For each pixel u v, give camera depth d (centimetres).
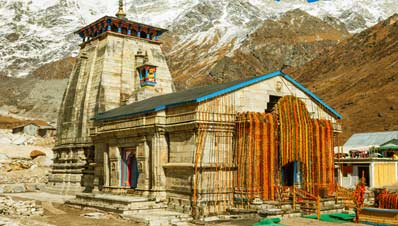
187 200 3212
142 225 2894
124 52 5244
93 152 4850
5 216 3162
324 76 15788
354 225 2841
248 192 3228
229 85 3494
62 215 3356
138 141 3616
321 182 3559
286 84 3706
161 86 5466
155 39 5631
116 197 3531
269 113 3472
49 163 7275
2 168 6688
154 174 3438
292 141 3438
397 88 11144
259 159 3281
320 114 3875
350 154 5525
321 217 3156
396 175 4916
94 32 5500
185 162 3275
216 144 3281
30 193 5222
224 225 2831
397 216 2764
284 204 3284
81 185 4953
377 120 9931
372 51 15350
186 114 3272
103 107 4909
